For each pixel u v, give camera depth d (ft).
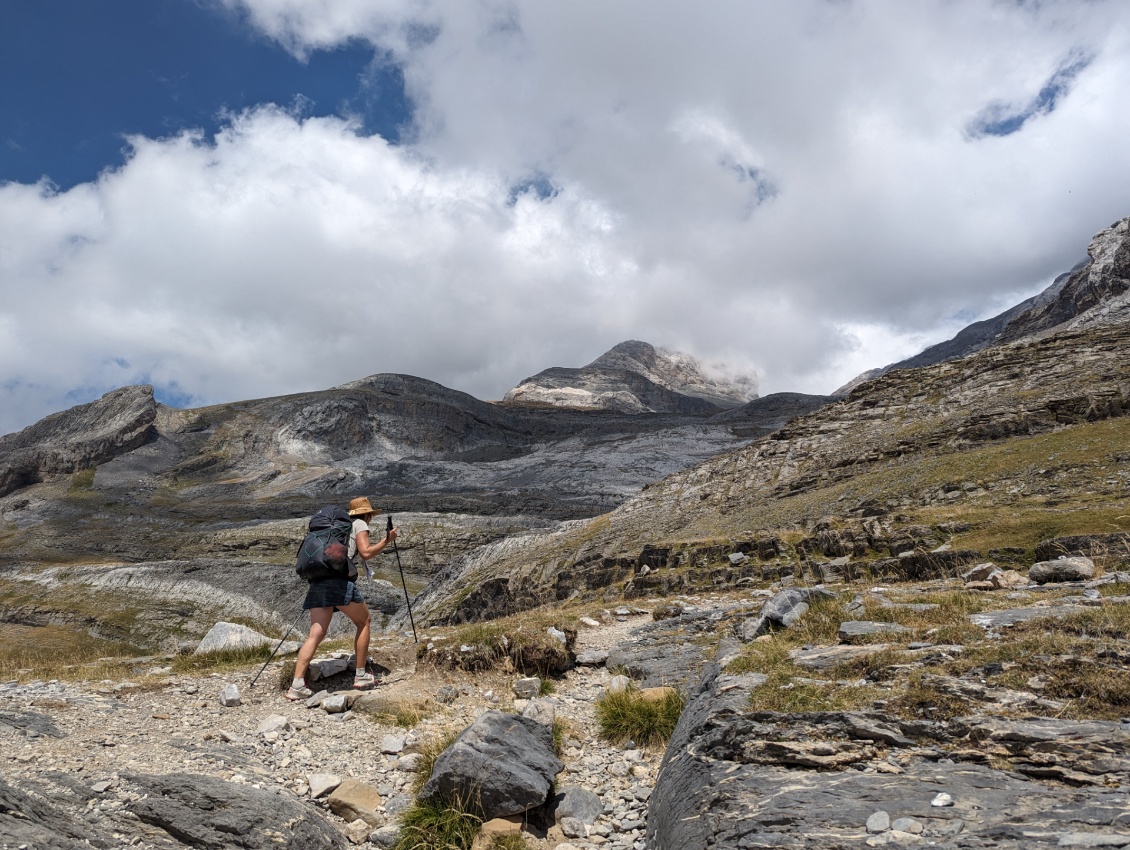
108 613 553.23
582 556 290.56
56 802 18.94
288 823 20.12
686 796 20.40
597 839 22.22
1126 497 109.81
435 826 21.76
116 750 23.66
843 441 349.82
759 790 18.72
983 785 17.08
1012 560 77.97
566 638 41.11
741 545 134.82
